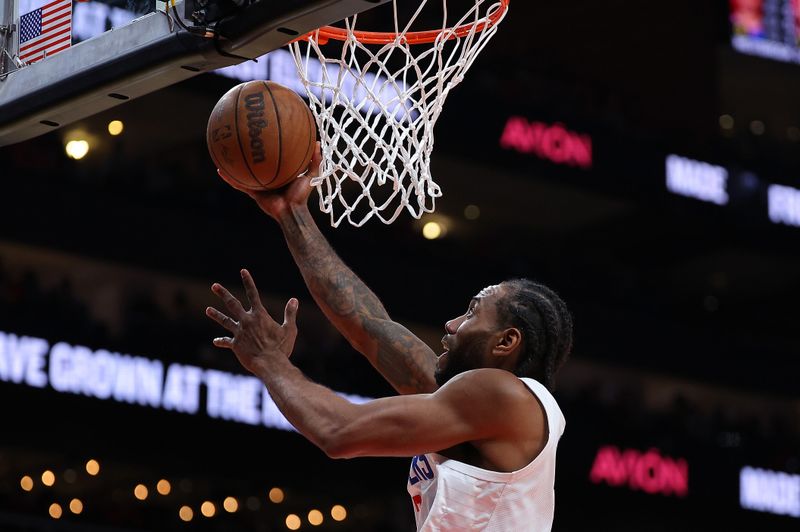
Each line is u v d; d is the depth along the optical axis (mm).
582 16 23859
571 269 22109
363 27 16906
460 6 17750
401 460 18609
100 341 16172
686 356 22469
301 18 3250
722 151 23344
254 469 17203
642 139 22422
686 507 20203
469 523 2975
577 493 19375
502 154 20812
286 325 3176
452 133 20406
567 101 22000
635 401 21719
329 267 3654
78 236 17031
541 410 3025
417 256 20062
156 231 17719
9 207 16578
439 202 22672
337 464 17984
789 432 22953
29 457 19328
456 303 20266
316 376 17766
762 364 23172
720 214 22984
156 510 18109
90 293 18484
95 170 17672
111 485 20391
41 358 15625
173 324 16953
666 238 23906
